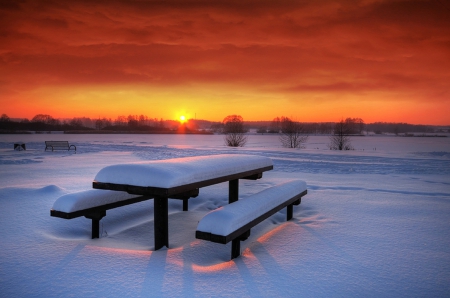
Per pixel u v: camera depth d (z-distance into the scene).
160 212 4.06
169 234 4.81
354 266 3.51
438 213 6.01
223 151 26.83
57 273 3.22
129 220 5.70
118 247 4.21
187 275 3.20
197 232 3.29
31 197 6.79
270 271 3.34
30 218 5.36
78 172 11.95
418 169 14.91
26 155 21.02
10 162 16.12
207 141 53.12
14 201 6.47
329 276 3.24
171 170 3.76
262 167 5.91
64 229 4.91
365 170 14.34
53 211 4.12
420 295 2.89
